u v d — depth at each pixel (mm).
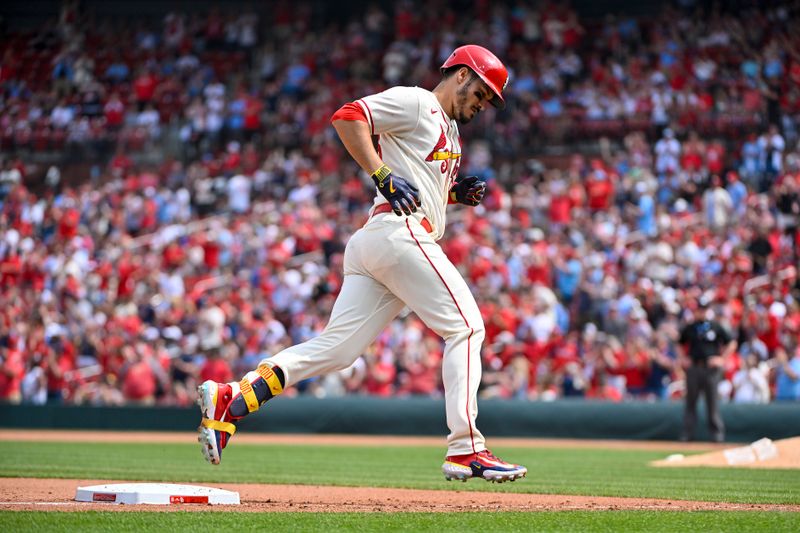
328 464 32188
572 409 51094
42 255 74312
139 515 15031
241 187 79188
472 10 96875
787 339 54406
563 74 88312
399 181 17141
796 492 21656
